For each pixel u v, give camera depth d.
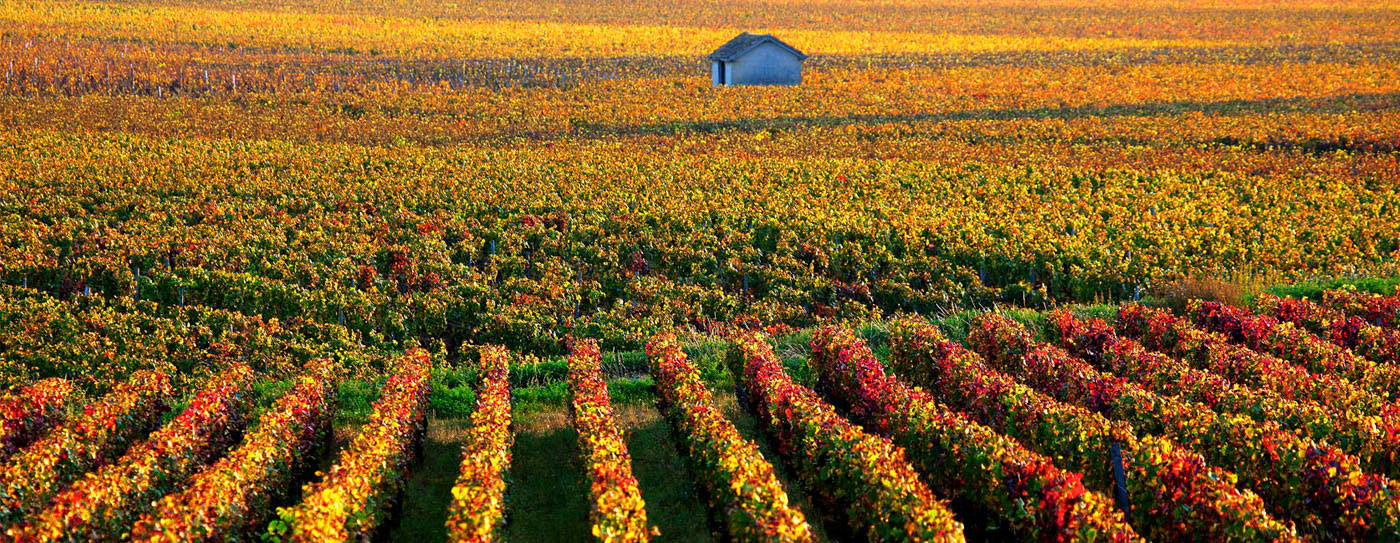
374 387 20.64
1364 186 41.12
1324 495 12.13
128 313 26.45
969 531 13.45
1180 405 14.70
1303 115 58.06
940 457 13.71
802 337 23.22
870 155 50.03
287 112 63.19
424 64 84.12
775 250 33.09
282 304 27.16
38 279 29.00
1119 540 10.95
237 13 112.50
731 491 12.29
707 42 104.06
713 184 41.75
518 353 24.77
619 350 25.34
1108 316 23.66
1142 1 143.62
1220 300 24.16
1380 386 17.20
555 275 29.45
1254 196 39.25
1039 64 86.00
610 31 110.38
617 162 46.91
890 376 16.78
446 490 15.57
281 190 40.03
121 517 12.41
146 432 17.62
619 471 12.49
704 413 14.59
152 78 72.44
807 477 13.98
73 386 22.83
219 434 16.38
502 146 53.47
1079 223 34.62
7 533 11.84
